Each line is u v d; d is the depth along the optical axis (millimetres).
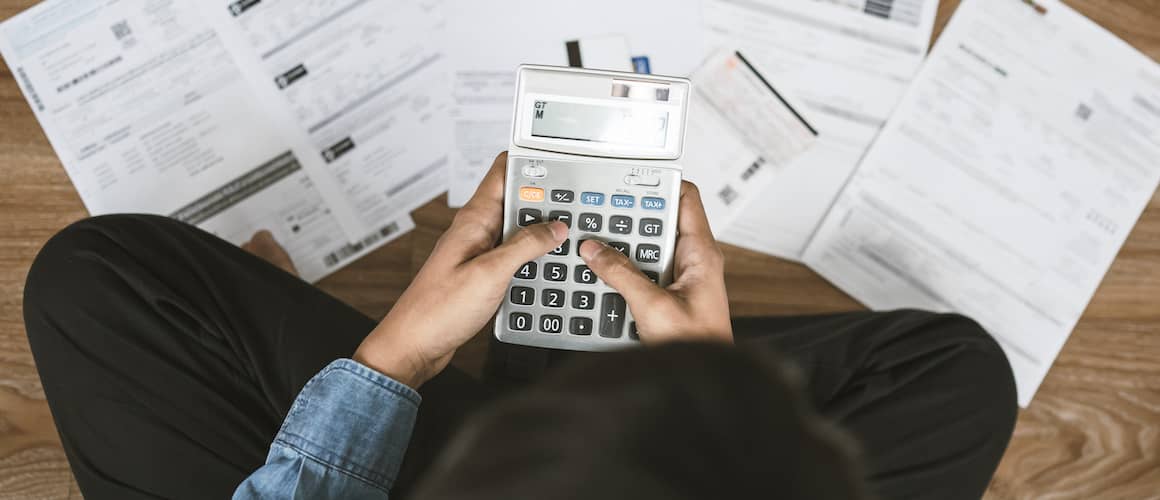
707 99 681
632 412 143
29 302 562
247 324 565
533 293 459
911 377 588
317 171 680
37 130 667
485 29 675
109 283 556
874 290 700
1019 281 694
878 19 680
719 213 690
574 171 452
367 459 427
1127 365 701
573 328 461
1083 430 707
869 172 687
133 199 676
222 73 671
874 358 601
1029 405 707
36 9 662
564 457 138
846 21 680
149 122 671
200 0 665
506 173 455
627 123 450
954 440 581
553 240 434
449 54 676
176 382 549
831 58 681
